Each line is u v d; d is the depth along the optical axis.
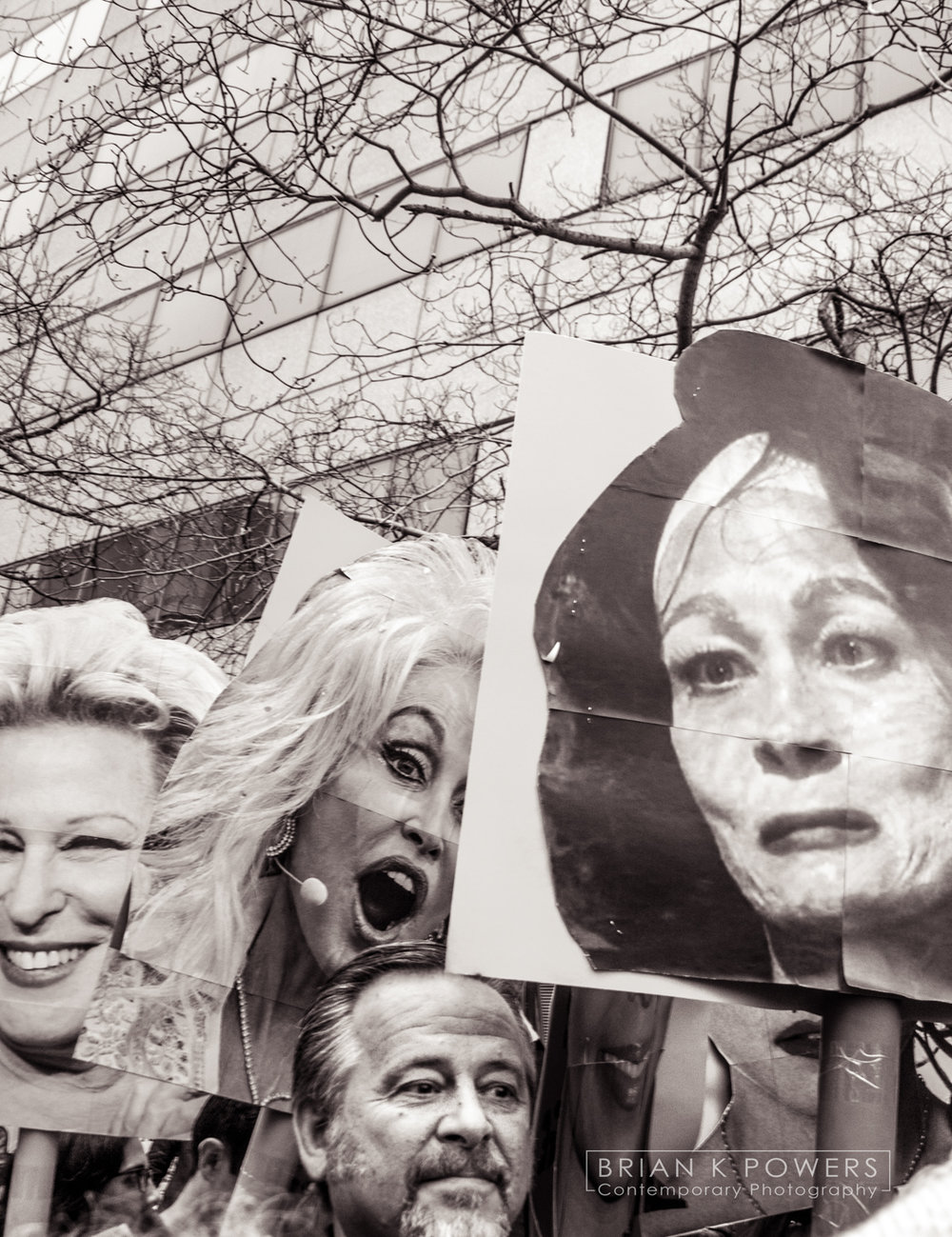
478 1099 5.67
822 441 5.55
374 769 6.10
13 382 12.24
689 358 5.52
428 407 12.52
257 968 5.83
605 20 9.27
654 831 4.82
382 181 16.27
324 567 6.50
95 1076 6.12
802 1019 6.05
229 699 6.09
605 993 6.14
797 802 4.96
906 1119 6.09
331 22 15.01
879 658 5.24
